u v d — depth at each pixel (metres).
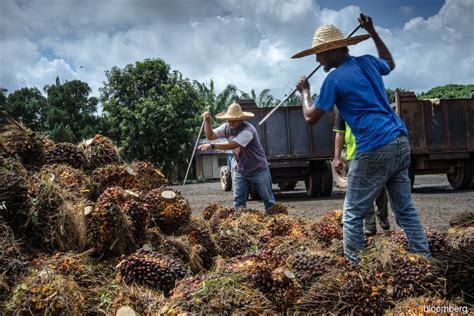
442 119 14.66
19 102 36.12
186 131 35.91
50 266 3.35
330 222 5.38
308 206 11.91
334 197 14.30
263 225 5.76
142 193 5.04
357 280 3.33
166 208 4.73
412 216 4.18
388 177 4.11
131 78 37.16
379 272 3.67
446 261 3.69
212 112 38.53
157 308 3.06
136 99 37.28
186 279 3.36
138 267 3.61
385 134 4.01
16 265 3.35
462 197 12.50
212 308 3.00
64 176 4.78
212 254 4.77
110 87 37.34
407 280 3.57
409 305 3.18
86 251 3.86
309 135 14.08
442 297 3.53
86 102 39.03
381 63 4.41
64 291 3.03
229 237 5.17
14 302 2.94
